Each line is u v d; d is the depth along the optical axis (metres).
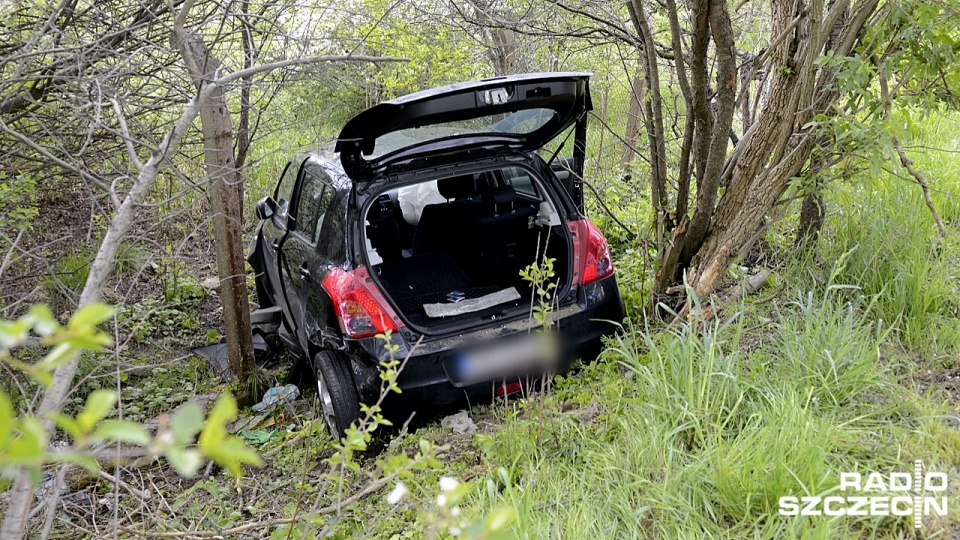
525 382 4.85
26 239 6.11
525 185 5.75
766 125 5.10
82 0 5.04
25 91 4.29
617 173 8.72
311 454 4.93
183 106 5.52
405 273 5.60
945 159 7.33
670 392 4.09
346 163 4.70
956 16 4.45
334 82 5.95
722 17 4.51
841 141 4.81
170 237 7.44
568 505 3.52
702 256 5.39
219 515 4.45
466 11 8.29
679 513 3.32
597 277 5.00
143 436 1.13
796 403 3.71
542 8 7.77
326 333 4.82
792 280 5.34
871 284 5.02
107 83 4.37
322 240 5.09
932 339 4.50
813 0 4.61
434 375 4.56
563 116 5.00
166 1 4.77
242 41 5.64
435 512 3.40
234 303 5.86
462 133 5.03
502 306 4.98
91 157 5.47
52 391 2.05
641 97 9.07
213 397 5.91
